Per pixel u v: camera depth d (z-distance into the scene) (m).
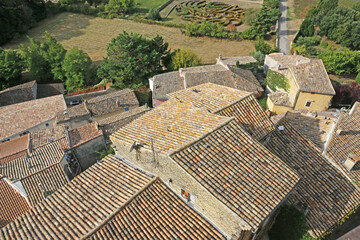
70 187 13.68
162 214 12.05
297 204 14.20
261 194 11.09
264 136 15.05
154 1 104.25
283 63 44.06
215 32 70.88
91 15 89.50
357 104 20.06
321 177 16.17
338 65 41.84
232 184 11.23
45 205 12.81
